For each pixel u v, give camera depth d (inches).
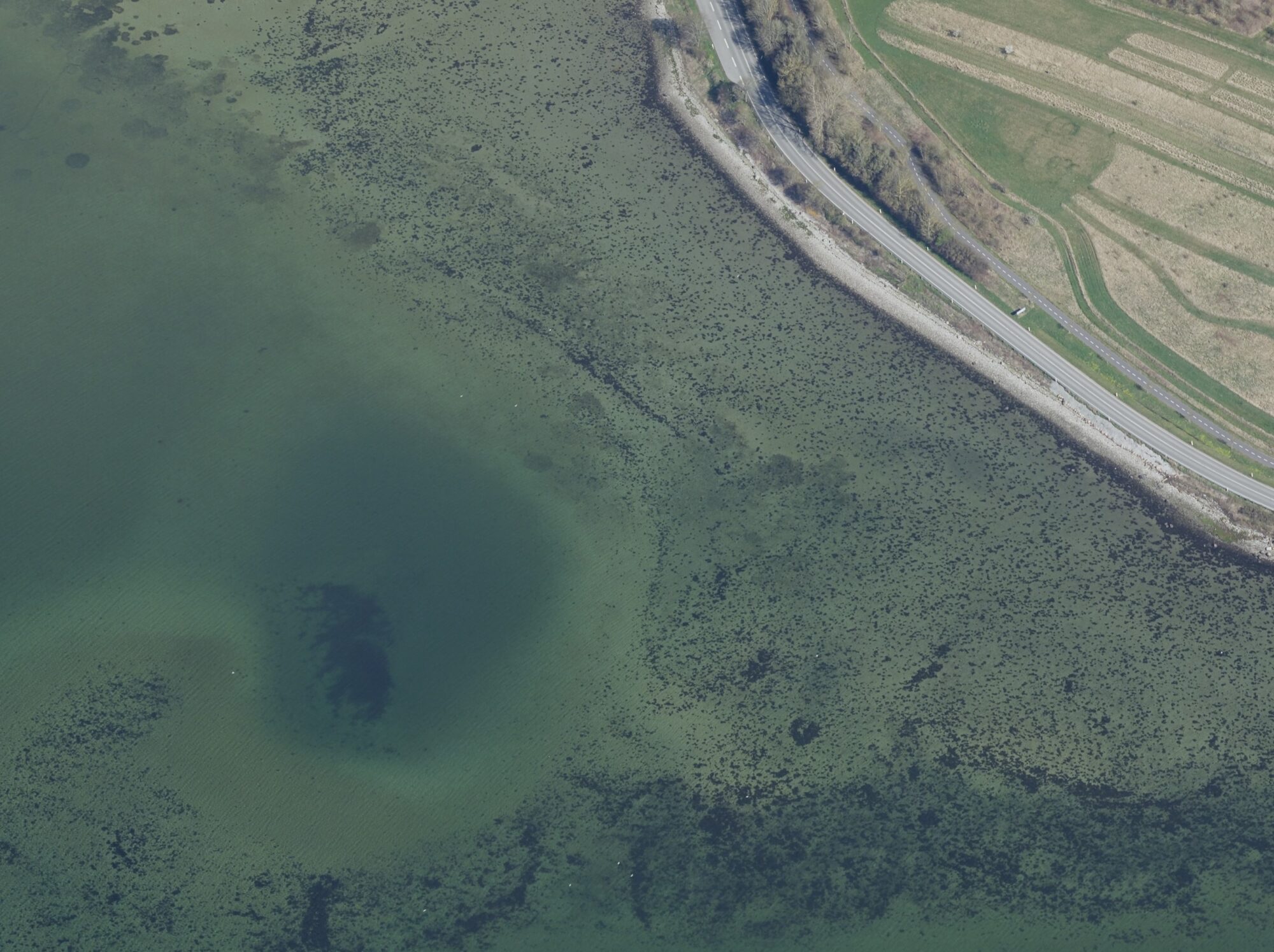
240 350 6146.7
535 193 6609.3
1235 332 6348.4
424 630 5438.0
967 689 5359.3
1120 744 5265.8
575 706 5280.5
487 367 6122.1
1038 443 6003.9
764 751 5201.8
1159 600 5605.3
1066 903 4938.5
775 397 6067.9
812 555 5659.5
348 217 6535.4
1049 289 6432.1
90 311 6235.2
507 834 5002.5
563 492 5807.1
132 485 5748.0
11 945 4712.1
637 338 6205.7
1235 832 5118.1
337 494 5762.8
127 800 5009.8
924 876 4975.4
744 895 4911.4
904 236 6565.0
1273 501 5915.4
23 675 5260.8
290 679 5300.2
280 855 4926.2
